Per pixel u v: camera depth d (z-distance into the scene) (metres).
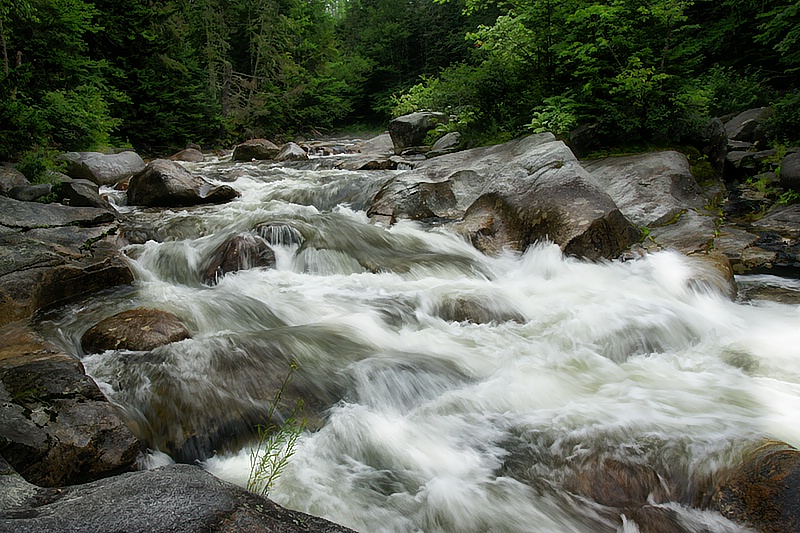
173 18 24.86
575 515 3.00
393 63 44.62
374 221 9.10
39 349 4.16
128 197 10.61
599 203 7.20
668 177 9.27
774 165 11.34
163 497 2.14
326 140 33.75
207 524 1.98
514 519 2.98
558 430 3.69
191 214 9.44
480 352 4.97
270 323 5.45
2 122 10.59
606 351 4.97
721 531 2.73
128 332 4.50
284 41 34.19
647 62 10.70
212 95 26.88
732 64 20.70
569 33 11.79
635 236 7.45
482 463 3.48
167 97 20.92
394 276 6.80
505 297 6.01
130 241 7.80
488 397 4.20
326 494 3.18
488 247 7.59
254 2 32.25
